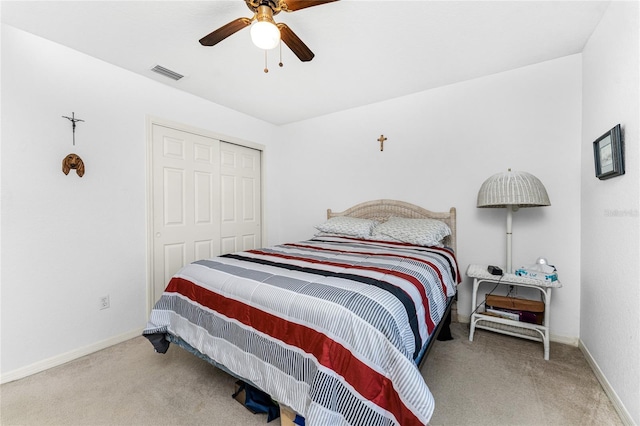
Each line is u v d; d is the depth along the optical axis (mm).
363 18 1738
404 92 2859
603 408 1441
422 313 1293
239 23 1473
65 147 1987
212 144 3098
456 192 2664
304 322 1121
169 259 2672
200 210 2969
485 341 2197
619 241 1457
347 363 990
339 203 3430
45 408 1465
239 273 1553
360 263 1695
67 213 1996
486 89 2518
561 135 2217
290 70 2395
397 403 926
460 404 1465
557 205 2234
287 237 3898
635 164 1305
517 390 1583
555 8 1655
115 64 2262
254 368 1260
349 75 2492
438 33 1896
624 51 1424
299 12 1677
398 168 2992
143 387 1628
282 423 1211
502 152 2453
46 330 1885
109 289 2219
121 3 1604
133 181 2387
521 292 2357
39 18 1707
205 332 1496
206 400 1510
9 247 1749
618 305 1455
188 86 2678
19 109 1788
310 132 3654
